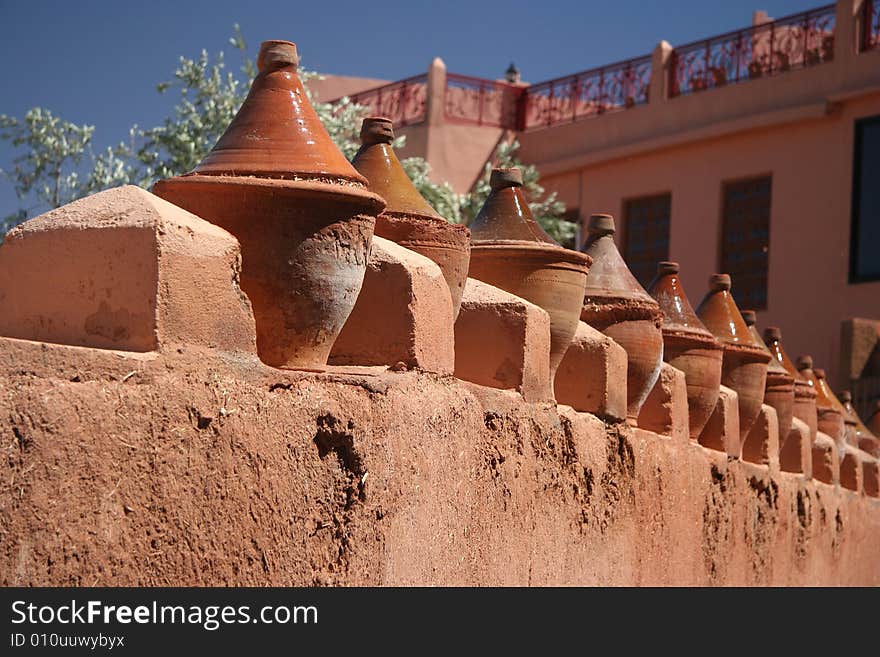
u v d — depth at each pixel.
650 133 21.30
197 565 3.52
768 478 10.11
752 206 20.44
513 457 5.53
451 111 22.23
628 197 21.59
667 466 7.68
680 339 8.53
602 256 7.52
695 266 20.75
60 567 3.15
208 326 3.63
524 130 22.81
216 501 3.59
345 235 4.11
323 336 4.18
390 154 5.49
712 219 20.61
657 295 8.75
